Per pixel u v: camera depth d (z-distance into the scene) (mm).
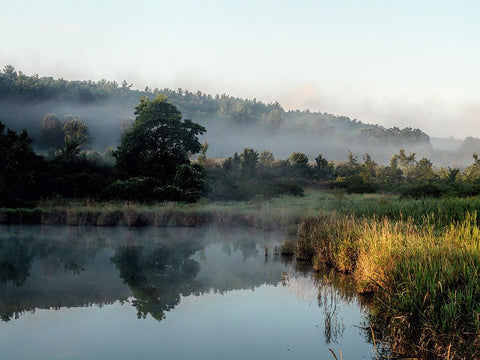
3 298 7613
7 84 174750
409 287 5855
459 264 6238
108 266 10594
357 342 5465
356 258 9633
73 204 22297
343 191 39875
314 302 7363
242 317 6547
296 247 12094
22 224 19031
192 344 5414
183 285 8641
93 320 6395
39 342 5473
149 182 25922
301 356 5000
